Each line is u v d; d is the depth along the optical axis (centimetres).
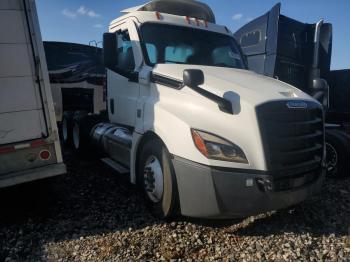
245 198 365
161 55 523
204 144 374
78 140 770
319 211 468
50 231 414
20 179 423
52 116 441
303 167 399
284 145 386
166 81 459
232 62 576
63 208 482
